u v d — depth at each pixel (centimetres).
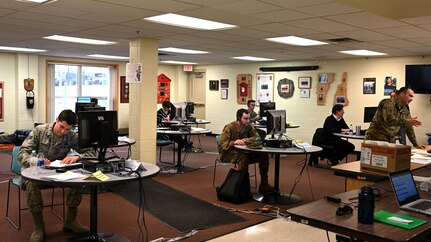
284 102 1091
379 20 472
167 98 1325
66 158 334
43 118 1066
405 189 253
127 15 479
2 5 437
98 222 418
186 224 418
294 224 426
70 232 385
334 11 430
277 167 525
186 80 1352
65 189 472
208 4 409
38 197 355
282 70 1079
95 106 728
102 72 1194
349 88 962
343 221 211
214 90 1270
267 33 597
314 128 1031
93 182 277
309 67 1021
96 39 707
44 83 1062
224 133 538
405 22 481
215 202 505
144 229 400
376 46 716
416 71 819
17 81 1012
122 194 530
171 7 428
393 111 438
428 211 230
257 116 957
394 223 208
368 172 338
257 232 400
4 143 955
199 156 872
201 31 591
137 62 673
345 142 744
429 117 839
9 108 1010
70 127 358
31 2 422
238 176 508
